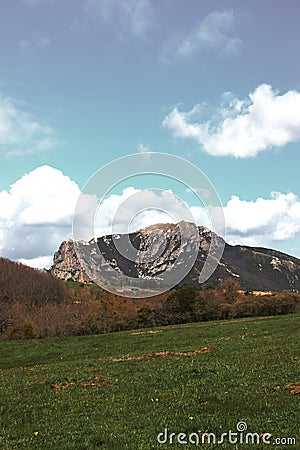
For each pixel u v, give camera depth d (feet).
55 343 136.87
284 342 91.86
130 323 179.01
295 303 194.59
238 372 63.16
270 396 48.91
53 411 52.16
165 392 55.77
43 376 75.87
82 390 61.31
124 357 93.50
